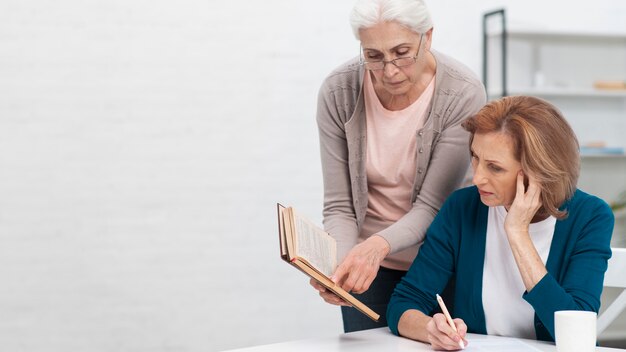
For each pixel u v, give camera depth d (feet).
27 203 12.74
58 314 12.82
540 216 5.54
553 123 5.24
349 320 7.05
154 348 13.11
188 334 13.23
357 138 6.61
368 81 6.54
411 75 5.84
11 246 12.70
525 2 14.70
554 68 15.01
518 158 5.25
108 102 12.96
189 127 13.21
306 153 13.61
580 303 5.18
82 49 12.87
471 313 5.69
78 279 12.87
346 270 5.64
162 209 13.14
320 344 5.29
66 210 12.84
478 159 5.41
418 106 6.40
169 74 13.14
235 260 13.38
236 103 13.38
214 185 13.30
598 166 15.23
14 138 12.71
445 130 6.39
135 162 13.05
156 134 13.11
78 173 12.87
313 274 5.07
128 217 13.03
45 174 12.78
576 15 14.99
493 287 5.61
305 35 13.58
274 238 13.51
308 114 13.62
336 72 6.66
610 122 15.25
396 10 5.54
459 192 6.01
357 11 5.67
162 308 13.14
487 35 14.23
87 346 12.91
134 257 13.05
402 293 5.87
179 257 13.19
